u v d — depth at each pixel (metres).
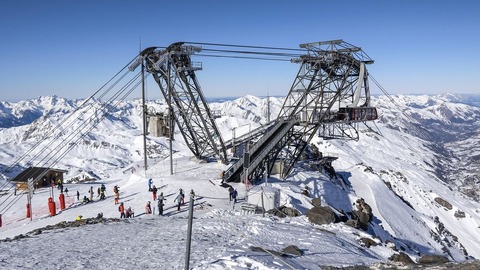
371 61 59.75
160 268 20.23
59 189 62.53
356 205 66.94
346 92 61.22
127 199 47.94
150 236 28.12
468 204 155.38
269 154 59.12
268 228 31.30
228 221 33.34
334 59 58.94
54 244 26.14
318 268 22.16
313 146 94.38
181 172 60.19
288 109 65.56
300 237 29.70
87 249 24.58
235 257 21.50
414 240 70.25
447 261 26.03
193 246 24.58
